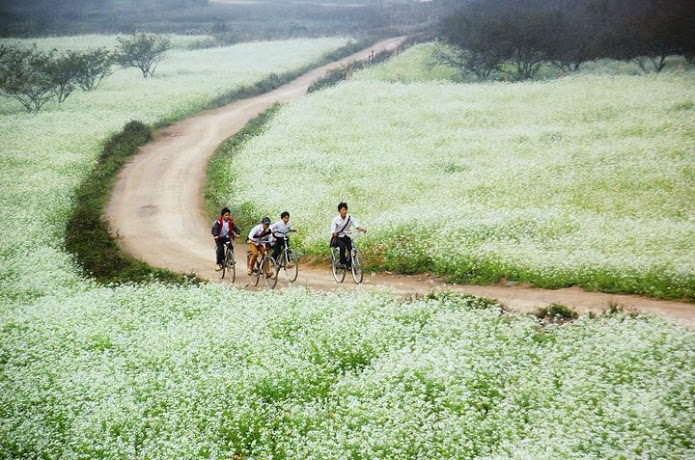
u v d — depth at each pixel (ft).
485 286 53.78
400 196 83.35
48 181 107.34
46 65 182.39
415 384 34.91
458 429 30.12
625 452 26.78
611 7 212.02
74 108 173.78
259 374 37.83
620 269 50.14
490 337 40.16
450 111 138.92
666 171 80.18
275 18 445.78
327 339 42.09
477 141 112.68
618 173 82.12
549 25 186.70
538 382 34.40
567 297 48.39
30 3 440.86
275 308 48.93
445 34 215.10
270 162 110.11
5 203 96.37
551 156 96.07
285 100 187.11
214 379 38.09
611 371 34.30
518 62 188.24
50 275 67.15
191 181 111.55
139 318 51.21
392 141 119.03
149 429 34.17
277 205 85.51
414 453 29.60
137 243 81.56
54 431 35.09
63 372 41.78
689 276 46.83
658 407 29.66
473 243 61.67
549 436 29.58
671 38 163.73
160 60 242.78
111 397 37.17
